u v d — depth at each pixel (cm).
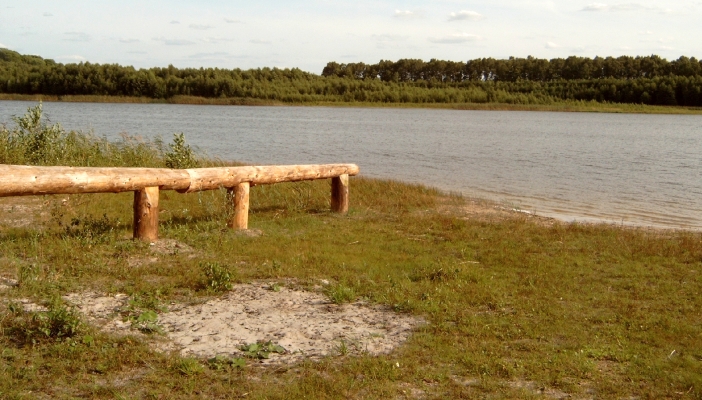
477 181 2023
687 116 8294
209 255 781
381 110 9025
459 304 644
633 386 470
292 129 4619
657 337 568
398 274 748
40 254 723
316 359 494
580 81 10612
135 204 816
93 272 675
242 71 10406
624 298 687
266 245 847
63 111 6047
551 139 4109
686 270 816
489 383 462
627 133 4844
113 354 475
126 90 9112
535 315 619
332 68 12444
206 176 868
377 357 500
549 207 1526
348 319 588
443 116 7562
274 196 1227
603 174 2264
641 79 10062
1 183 647
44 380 433
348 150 3111
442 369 487
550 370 490
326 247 860
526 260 844
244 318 576
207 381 448
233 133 4097
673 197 1733
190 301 612
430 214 1197
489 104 9900
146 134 3684
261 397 425
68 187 704
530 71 11600
